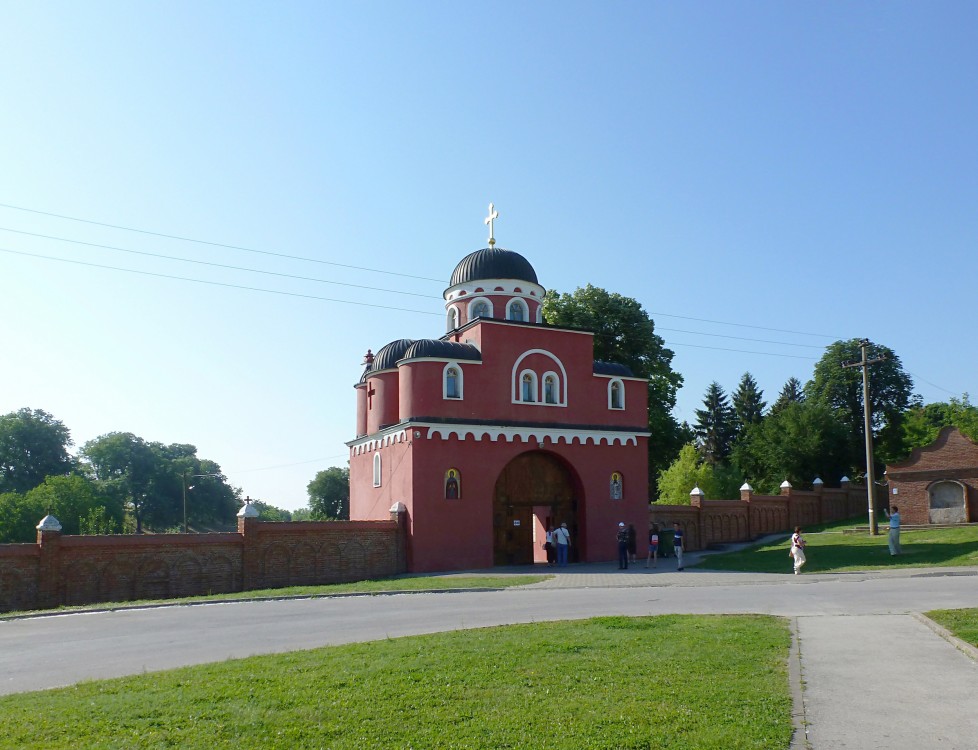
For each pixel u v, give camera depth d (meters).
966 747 8.55
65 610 24.39
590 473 40.59
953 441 47.41
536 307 44.47
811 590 24.19
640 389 43.12
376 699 10.62
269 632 18.16
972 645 13.35
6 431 94.88
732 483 84.25
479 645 14.37
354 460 45.38
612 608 21.08
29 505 80.75
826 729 9.13
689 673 11.70
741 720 9.32
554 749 8.51
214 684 11.63
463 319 43.94
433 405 37.38
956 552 33.19
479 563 37.19
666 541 43.09
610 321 57.91
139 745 8.93
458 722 9.55
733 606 20.77
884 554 35.06
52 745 8.94
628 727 9.12
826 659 12.74
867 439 44.62
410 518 36.41
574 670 12.01
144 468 107.56
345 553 34.97
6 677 13.84
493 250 45.00
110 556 29.81
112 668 14.36
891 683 11.18
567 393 40.88
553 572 34.31
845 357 81.62
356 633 17.59
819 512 58.31
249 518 32.78
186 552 31.39
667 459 59.41
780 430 77.88
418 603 23.80
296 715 9.94
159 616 22.42
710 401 110.38
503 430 38.50
